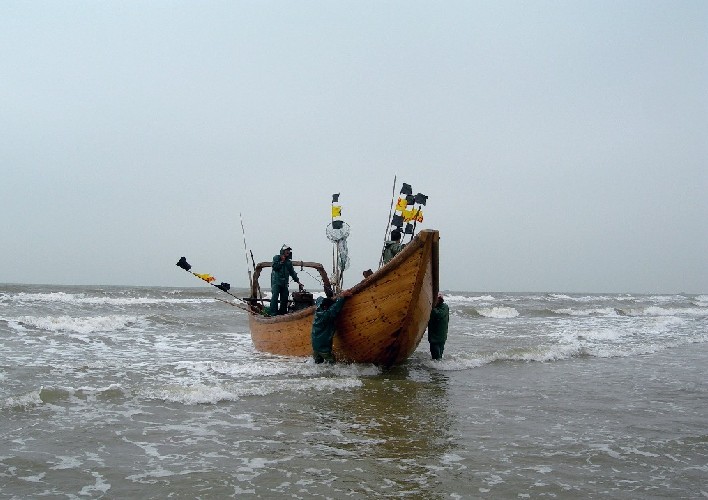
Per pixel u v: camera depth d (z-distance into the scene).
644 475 5.68
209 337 17.56
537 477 5.57
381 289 10.07
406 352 11.23
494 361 13.12
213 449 6.29
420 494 5.11
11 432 6.61
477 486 5.32
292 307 13.79
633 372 11.87
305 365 11.38
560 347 14.84
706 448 6.60
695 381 10.88
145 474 5.49
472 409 8.38
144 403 8.18
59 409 7.67
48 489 5.03
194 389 8.70
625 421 7.78
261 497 5.01
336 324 10.94
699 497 5.12
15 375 9.92
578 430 7.30
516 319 29.30
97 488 5.10
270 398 8.74
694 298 78.25
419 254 9.48
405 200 11.84
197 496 5.00
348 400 8.73
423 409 8.30
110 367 11.12
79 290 47.41
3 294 32.53
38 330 16.88
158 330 19.09
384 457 6.12
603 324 25.50
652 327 23.81
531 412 8.23
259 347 13.90
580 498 5.06
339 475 5.57
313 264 13.42
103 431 6.79
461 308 34.66
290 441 6.64
